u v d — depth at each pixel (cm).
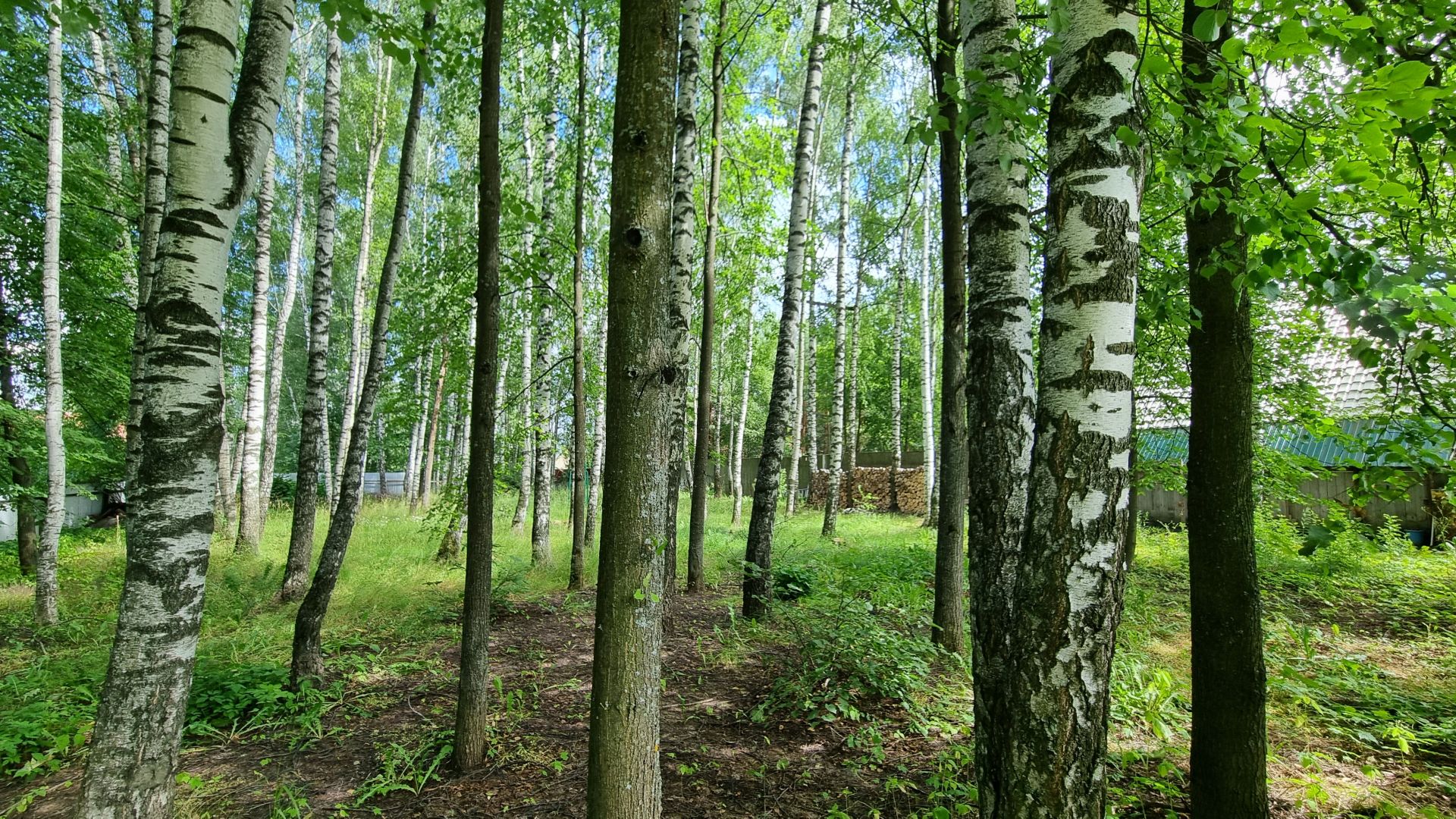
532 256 483
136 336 658
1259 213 219
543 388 980
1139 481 876
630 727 214
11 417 888
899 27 509
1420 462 224
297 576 752
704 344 812
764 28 1014
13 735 412
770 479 693
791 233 727
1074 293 198
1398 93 179
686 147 576
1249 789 265
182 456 248
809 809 324
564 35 734
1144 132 215
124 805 236
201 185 250
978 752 237
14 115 862
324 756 395
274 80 281
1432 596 752
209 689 466
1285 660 534
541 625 684
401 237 562
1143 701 425
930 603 676
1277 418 787
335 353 2705
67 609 756
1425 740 382
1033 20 310
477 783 356
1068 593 194
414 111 561
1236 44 194
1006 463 286
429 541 1044
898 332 1741
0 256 898
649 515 217
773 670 515
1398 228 275
